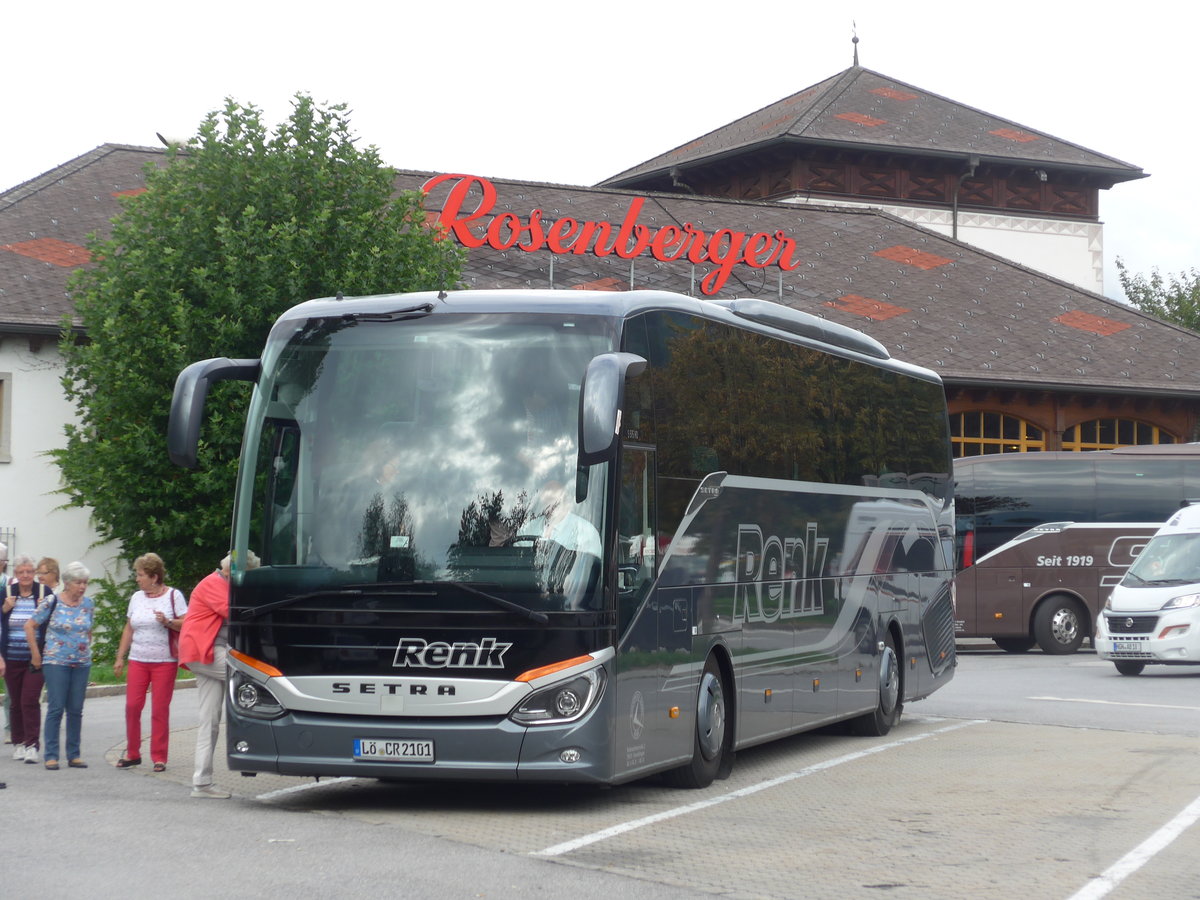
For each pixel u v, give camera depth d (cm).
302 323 1172
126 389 2777
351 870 910
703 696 1281
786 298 4462
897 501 1805
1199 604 2591
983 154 6225
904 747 1606
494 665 1082
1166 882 909
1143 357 4528
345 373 1148
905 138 6225
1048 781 1330
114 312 2797
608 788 1292
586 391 1026
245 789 1298
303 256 2828
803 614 1498
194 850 977
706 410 1297
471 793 1268
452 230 3747
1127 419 4441
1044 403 4303
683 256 4244
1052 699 2152
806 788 1295
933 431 1978
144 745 1634
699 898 846
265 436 1151
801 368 1530
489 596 1084
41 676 1503
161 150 4169
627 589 1131
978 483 3347
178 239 2812
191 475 2775
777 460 1448
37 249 3466
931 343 4331
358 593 1102
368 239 2888
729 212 5066
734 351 1370
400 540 1105
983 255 5138
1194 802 1210
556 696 1080
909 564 1842
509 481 1109
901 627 1795
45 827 1072
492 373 1131
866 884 893
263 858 949
